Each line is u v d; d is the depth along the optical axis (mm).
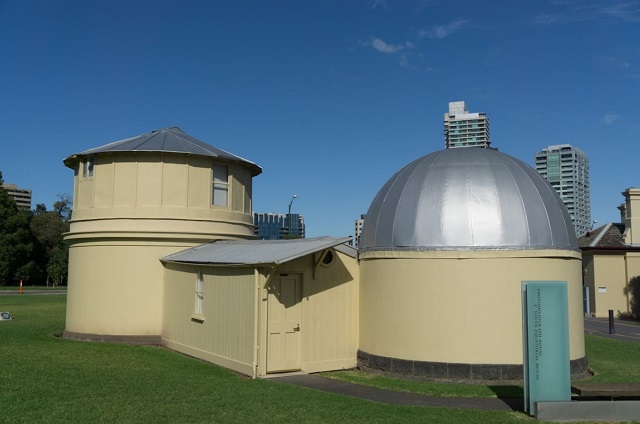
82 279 17891
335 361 13773
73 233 18031
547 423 9125
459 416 9344
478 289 12266
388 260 13250
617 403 9398
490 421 9086
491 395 11062
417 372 12539
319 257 13383
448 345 12328
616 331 25984
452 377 12234
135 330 17156
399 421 8867
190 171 17844
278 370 12719
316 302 13539
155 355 14836
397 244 13055
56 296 40000
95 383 10836
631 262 35656
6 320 22406
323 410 9352
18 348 14750
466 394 11133
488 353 12172
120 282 17297
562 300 9711
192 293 15352
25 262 60219
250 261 12711
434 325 12469
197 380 11516
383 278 13359
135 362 13492
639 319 34531
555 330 9648
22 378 10945
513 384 12039
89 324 17500
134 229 17203
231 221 18625
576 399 9656
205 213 17938
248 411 9133
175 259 16312
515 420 9188
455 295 12344
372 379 12578
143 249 17359
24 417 8391
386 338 13172
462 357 12227
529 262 12352
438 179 13070
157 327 17234
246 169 19766
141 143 18016
